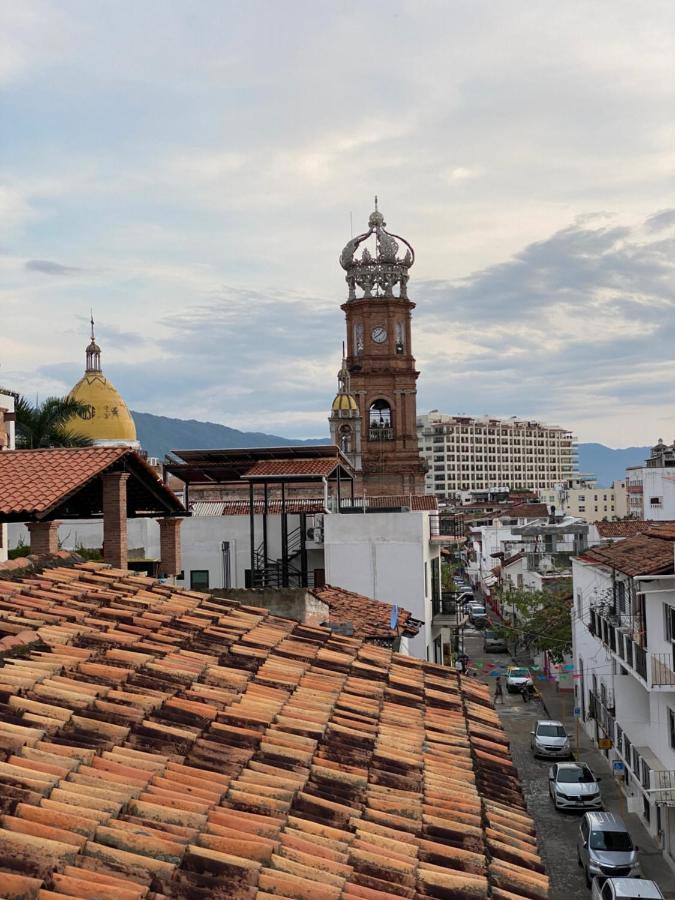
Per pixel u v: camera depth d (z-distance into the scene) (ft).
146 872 20.43
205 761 28.12
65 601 41.24
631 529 202.08
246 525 129.80
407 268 307.99
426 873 24.14
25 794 22.56
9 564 43.73
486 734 39.70
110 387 226.58
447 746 36.32
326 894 21.38
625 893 73.87
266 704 34.58
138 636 38.75
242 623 46.14
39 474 50.29
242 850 22.66
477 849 27.22
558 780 116.16
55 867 19.66
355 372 301.84
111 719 28.99
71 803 22.95
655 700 101.45
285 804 26.03
